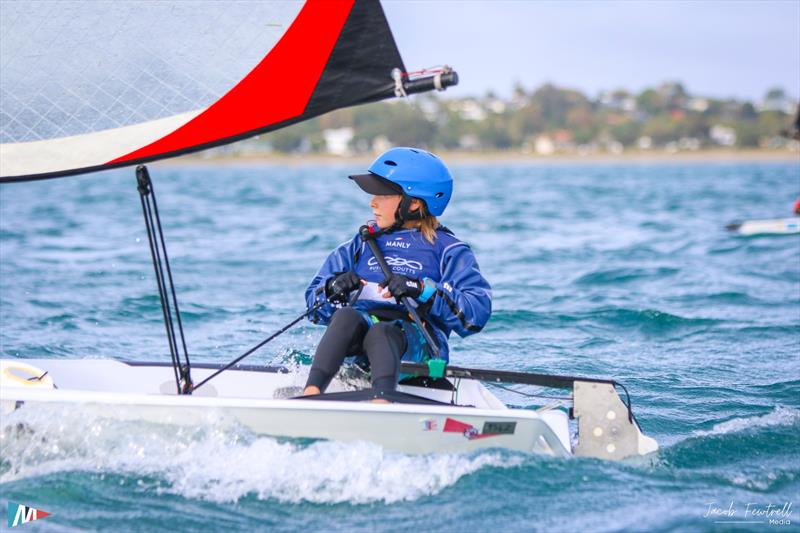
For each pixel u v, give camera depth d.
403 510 13.52
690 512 13.79
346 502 13.71
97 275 39.19
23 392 13.89
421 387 17.33
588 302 33.72
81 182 159.00
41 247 49.16
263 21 13.75
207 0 13.79
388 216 17.22
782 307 32.62
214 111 13.96
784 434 17.91
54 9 13.91
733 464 16.23
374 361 15.68
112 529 12.70
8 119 14.13
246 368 18.06
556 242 54.53
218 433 13.91
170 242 52.75
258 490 13.80
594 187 150.38
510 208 88.88
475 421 14.73
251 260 44.97
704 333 28.53
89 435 13.93
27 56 14.00
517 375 15.80
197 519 13.05
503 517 13.35
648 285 37.75
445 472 14.41
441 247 17.23
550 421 16.75
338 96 13.88
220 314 31.30
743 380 22.86
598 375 23.42
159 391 17.61
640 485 14.78
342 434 14.20
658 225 66.56
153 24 13.91
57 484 13.73
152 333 28.34
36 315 30.48
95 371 17.47
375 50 13.70
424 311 16.84
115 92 14.03
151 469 13.96
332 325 16.17
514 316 31.05
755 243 51.88
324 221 68.94
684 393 21.64
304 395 15.35
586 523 13.29
